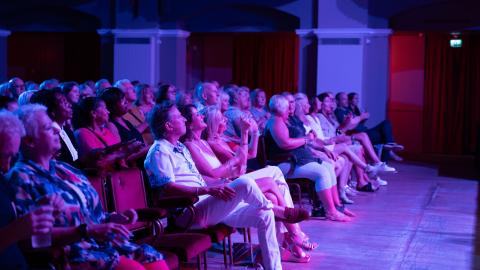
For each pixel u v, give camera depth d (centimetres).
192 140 422
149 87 660
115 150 331
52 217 211
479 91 1197
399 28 1030
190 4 1071
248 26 1083
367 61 1025
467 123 1209
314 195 583
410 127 1234
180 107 421
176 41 1080
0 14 1123
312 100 702
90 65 1337
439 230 544
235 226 375
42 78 1348
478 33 1142
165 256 305
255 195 364
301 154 559
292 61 1279
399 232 534
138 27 1074
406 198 704
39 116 258
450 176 888
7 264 215
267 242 367
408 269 424
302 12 1033
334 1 1008
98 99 400
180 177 372
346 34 1004
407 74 1227
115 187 332
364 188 746
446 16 1020
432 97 1219
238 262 424
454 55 1202
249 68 1296
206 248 337
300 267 425
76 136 389
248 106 641
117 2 1075
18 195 245
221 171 417
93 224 257
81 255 257
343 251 468
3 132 228
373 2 1016
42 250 250
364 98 1024
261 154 532
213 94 580
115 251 267
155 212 319
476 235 527
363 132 823
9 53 1343
